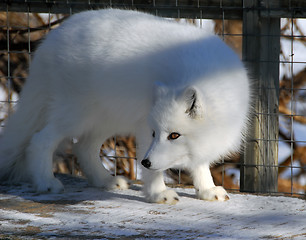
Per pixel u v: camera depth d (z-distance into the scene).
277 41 6.72
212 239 3.62
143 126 5.26
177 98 4.59
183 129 4.66
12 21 9.18
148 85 5.13
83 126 5.78
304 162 8.97
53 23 9.38
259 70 6.68
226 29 9.04
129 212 4.59
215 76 4.89
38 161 5.66
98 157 6.13
